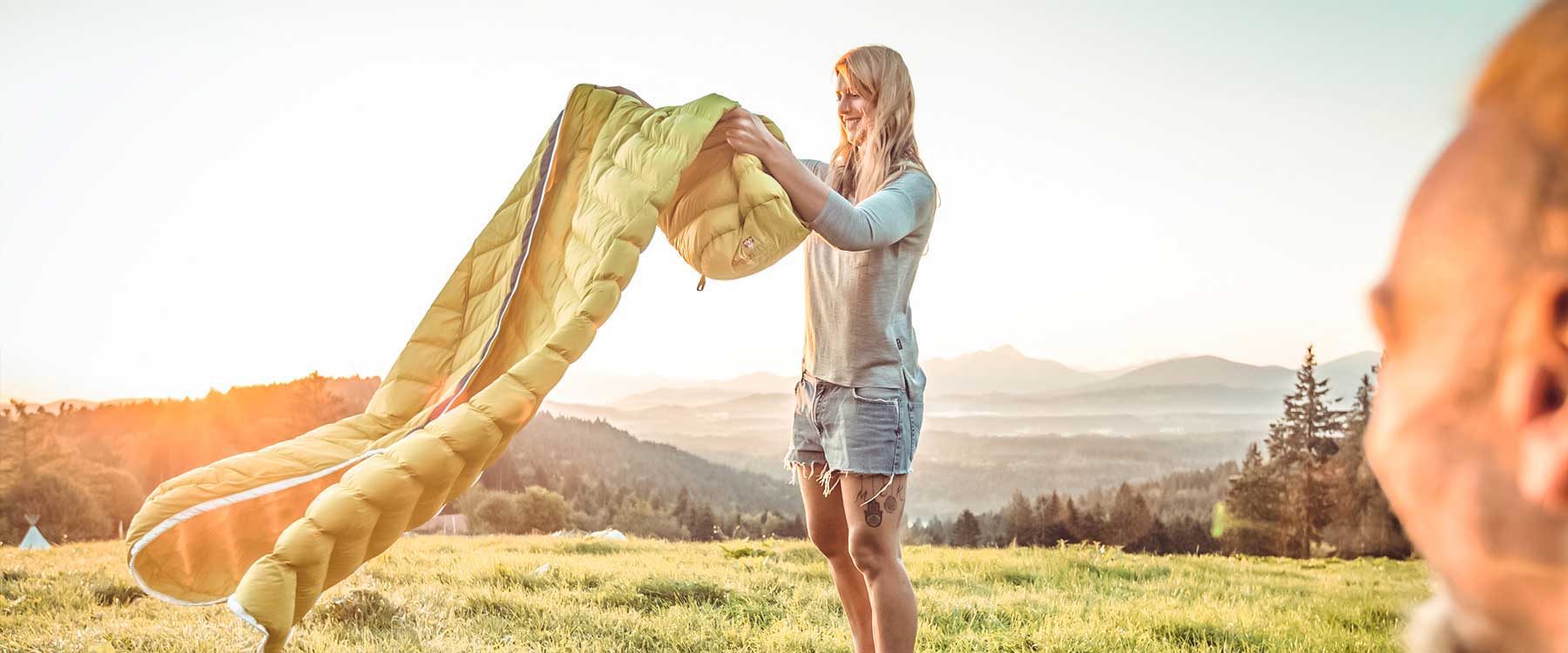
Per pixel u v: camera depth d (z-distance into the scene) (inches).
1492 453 8.3
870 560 107.9
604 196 94.2
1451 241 8.4
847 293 108.6
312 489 92.5
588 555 268.7
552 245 104.5
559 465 1544.0
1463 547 8.6
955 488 4335.6
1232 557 442.6
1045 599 191.3
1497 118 8.2
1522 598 8.4
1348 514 1015.0
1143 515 1672.0
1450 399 8.5
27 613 155.3
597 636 146.5
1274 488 1346.0
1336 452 1299.2
